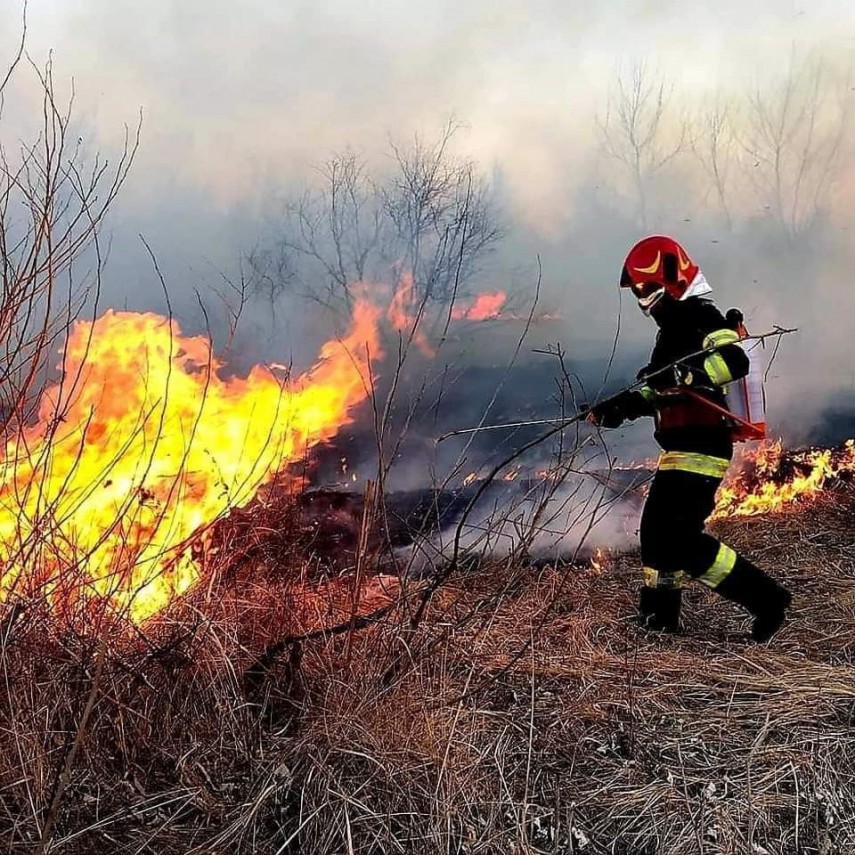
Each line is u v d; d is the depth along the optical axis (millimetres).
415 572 3846
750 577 3369
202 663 2656
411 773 2434
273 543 3256
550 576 3939
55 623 2604
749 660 3186
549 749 2619
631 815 2387
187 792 2359
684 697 2924
